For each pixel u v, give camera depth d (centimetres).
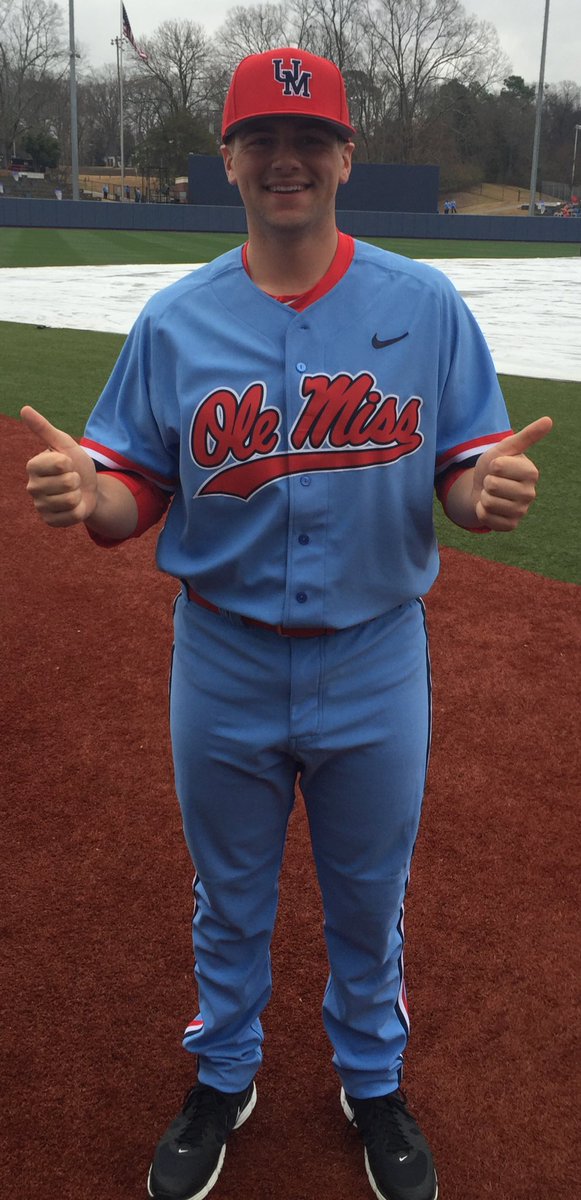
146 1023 220
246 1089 193
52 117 7494
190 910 255
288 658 157
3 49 6738
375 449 148
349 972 181
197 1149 181
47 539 528
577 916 253
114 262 2233
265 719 161
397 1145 182
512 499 146
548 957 239
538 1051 212
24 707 355
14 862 272
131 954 240
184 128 5712
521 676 377
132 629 421
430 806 297
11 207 3400
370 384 147
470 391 159
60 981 231
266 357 147
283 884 266
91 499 156
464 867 271
